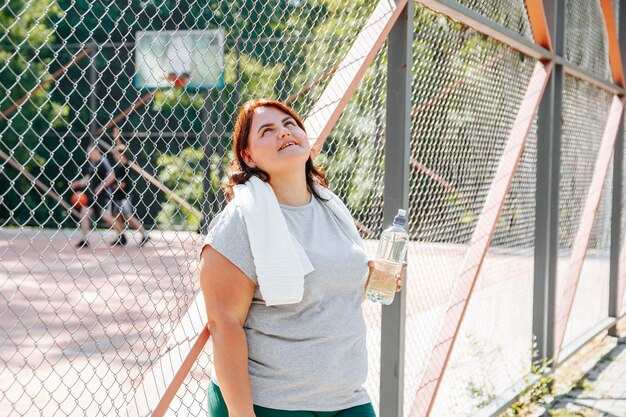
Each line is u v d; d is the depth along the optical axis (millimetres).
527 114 4656
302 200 2152
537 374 5020
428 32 3844
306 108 3012
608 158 6871
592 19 6688
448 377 4680
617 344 6836
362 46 2787
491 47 4465
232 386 1905
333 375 2012
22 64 12523
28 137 13039
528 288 5363
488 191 4426
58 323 6043
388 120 3088
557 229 5309
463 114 4207
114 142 2258
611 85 6883
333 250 2053
